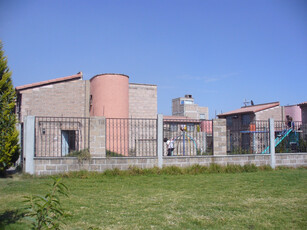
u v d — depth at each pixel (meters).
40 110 19.66
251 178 10.86
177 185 9.54
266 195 8.19
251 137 16.64
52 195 3.99
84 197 7.85
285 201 7.55
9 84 11.34
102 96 19.27
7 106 6.26
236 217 6.24
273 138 13.76
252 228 5.62
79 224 5.68
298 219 6.12
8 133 6.48
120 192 8.51
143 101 24.64
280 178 10.89
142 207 6.91
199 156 12.45
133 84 24.45
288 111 33.03
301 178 10.90
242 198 7.84
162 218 6.13
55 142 18.42
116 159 11.48
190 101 54.44
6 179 10.55
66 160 11.09
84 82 20.66
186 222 5.91
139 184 9.68
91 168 11.27
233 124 33.94
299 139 15.88
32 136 10.99
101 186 9.32
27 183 9.64
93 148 11.37
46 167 10.97
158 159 11.93
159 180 10.38
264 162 13.49
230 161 12.88
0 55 11.45
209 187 9.24
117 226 5.63
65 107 20.17
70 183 9.73
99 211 6.56
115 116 19.08
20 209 6.43
